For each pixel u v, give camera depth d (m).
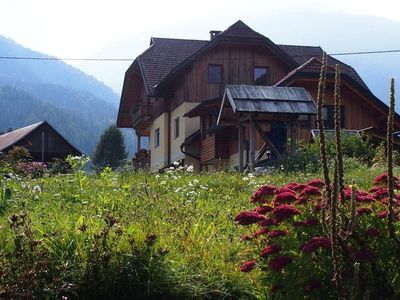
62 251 6.98
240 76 35.88
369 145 22.52
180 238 7.88
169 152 38.44
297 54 41.97
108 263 6.88
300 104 22.77
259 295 6.74
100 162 60.22
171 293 6.90
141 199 10.89
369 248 6.06
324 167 5.50
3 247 7.09
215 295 7.01
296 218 6.43
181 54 40.81
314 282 5.90
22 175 15.18
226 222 9.24
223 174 14.95
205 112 32.50
